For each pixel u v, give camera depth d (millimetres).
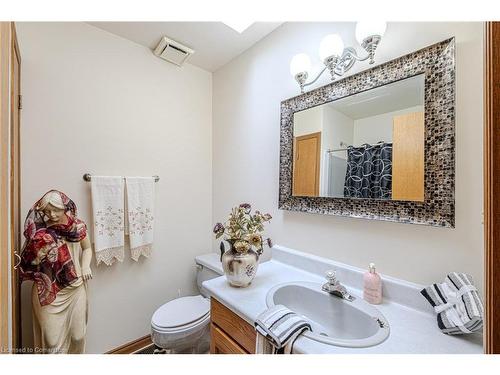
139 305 1761
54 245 1203
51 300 1185
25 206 1332
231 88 1959
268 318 824
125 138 1692
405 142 958
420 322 852
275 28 1565
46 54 1390
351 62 1110
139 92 1753
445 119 856
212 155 2193
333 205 1202
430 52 891
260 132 1681
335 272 1125
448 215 849
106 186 1567
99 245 1522
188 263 2039
